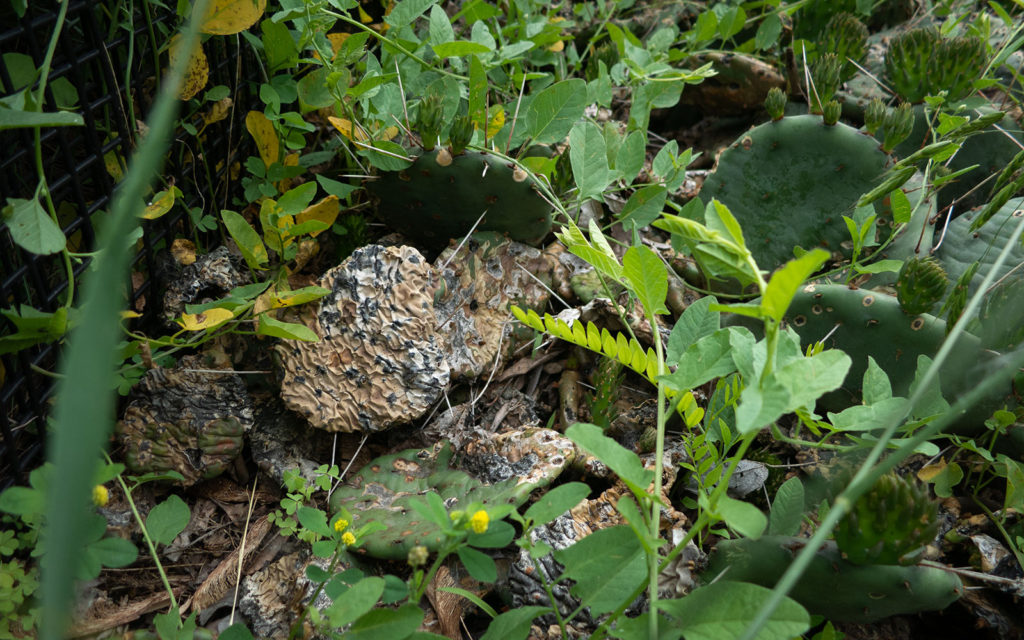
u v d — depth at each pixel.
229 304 0.35
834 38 0.49
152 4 0.36
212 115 0.39
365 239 0.44
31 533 0.28
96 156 0.33
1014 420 0.33
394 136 0.41
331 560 0.31
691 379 0.24
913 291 0.33
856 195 0.41
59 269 0.35
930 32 0.44
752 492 0.36
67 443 0.11
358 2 0.40
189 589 0.32
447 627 0.30
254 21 0.34
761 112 0.54
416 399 0.35
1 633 0.27
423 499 0.33
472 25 0.45
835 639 0.30
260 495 0.36
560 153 0.46
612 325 0.41
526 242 0.42
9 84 0.27
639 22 0.60
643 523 0.23
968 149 0.45
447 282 0.39
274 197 0.42
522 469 0.33
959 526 0.35
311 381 0.35
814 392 0.21
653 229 0.48
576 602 0.29
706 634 0.21
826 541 0.27
